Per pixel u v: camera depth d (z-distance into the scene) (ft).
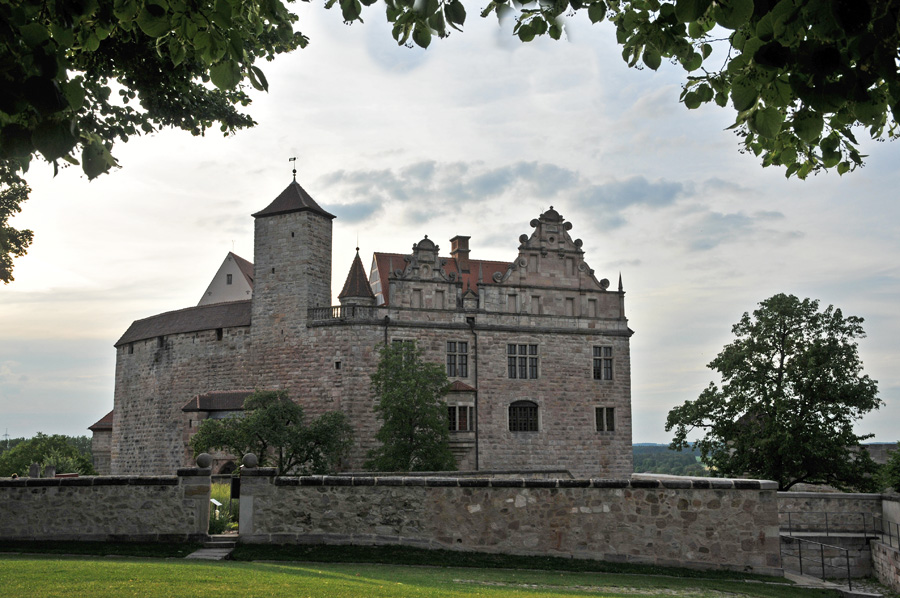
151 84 65.00
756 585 78.38
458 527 84.48
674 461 589.32
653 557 84.33
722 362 184.55
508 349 213.25
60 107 23.22
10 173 51.72
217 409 209.56
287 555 80.59
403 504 84.79
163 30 29.53
